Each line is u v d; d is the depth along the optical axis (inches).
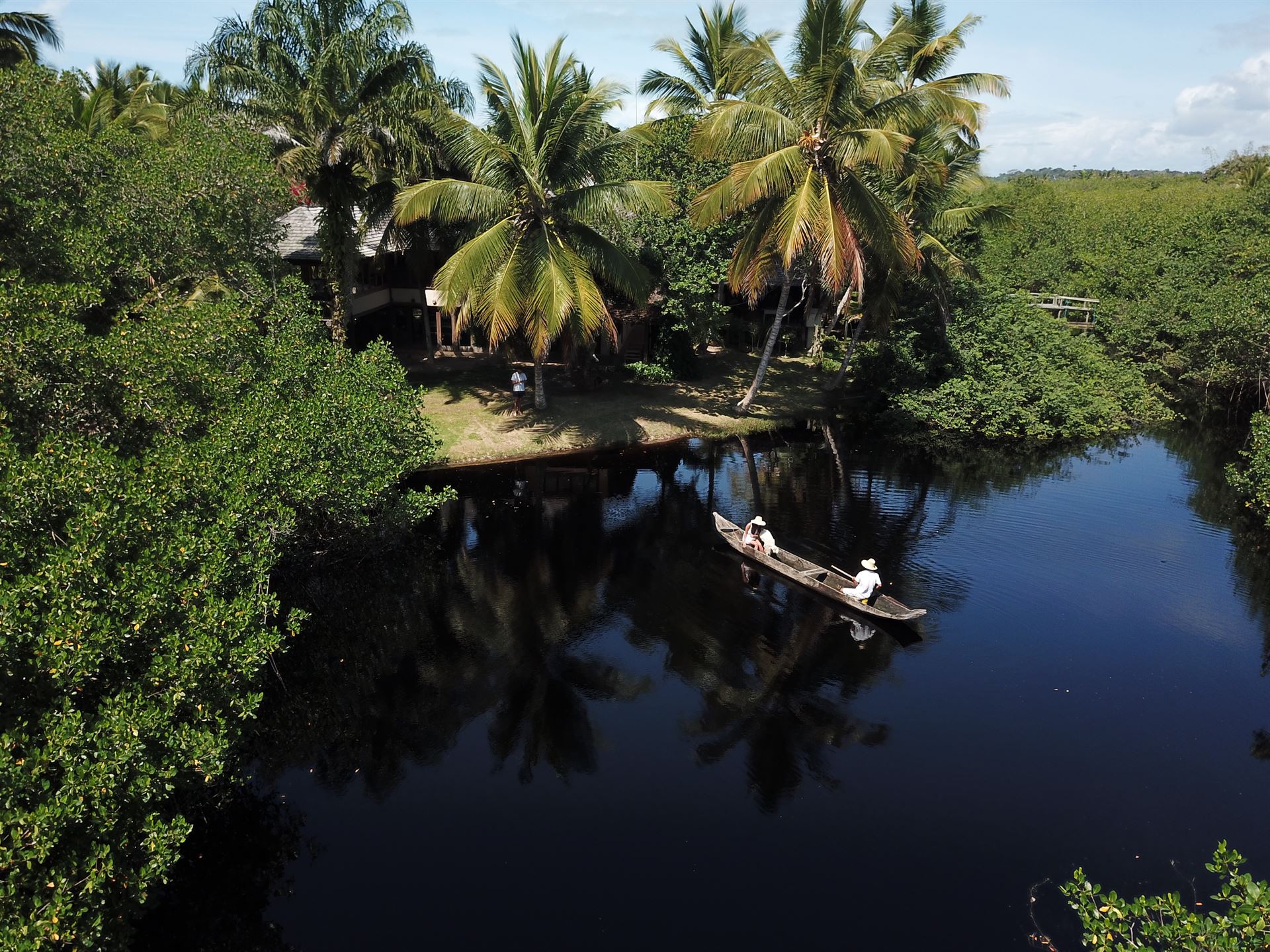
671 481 1005.2
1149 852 415.8
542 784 474.6
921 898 387.9
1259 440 870.4
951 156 1255.5
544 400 1182.3
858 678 580.4
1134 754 493.4
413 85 941.2
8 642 308.5
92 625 329.4
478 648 631.2
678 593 717.9
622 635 648.4
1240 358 1240.8
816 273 1253.1
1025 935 366.3
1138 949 260.7
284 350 679.1
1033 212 2066.9
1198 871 403.2
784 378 1439.5
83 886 299.9
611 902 386.9
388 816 449.1
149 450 521.3
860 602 662.5
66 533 368.2
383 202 1096.2
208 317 597.6
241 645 392.5
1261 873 398.9
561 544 821.9
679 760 496.4
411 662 611.2
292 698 566.6
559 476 1016.2
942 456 1112.2
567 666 605.9
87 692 354.6
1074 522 863.7
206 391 575.5
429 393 1230.3
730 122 875.4
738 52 914.7
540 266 936.3
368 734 526.3
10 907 277.6
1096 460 1093.1
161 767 333.1
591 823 441.7
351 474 615.2
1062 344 1332.4
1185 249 1665.8
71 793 295.9
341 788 474.0
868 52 944.9
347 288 1095.0
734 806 454.0
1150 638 629.3
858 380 1391.5
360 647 631.8
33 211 614.2
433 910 382.9
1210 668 586.9
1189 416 1339.8
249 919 378.9
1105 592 703.7
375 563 772.0
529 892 392.8
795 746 506.0
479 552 802.8
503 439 1090.7
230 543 433.7
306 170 951.6
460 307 1143.0
